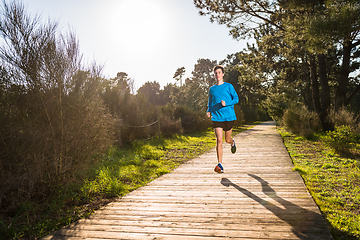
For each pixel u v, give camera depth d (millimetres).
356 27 8516
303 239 2336
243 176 4898
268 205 3256
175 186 4363
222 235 2477
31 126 3328
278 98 24781
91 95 4059
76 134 3689
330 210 3078
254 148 8938
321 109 15664
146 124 11492
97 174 5180
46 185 3510
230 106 4637
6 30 3438
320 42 9594
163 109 17859
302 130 12617
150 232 2604
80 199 3752
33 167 3244
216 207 3264
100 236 2551
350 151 7375
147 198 3742
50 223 2877
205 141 12398
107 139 4273
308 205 3203
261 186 4156
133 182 4805
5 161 3127
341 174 4961
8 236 2584
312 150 8281
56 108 3596
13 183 3090
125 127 9703
